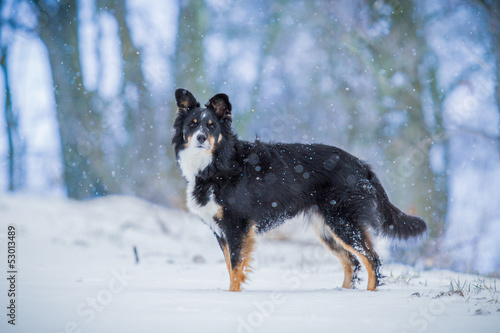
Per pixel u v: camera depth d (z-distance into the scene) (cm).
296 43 2183
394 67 1694
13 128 1981
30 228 1399
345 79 1886
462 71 1714
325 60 1983
